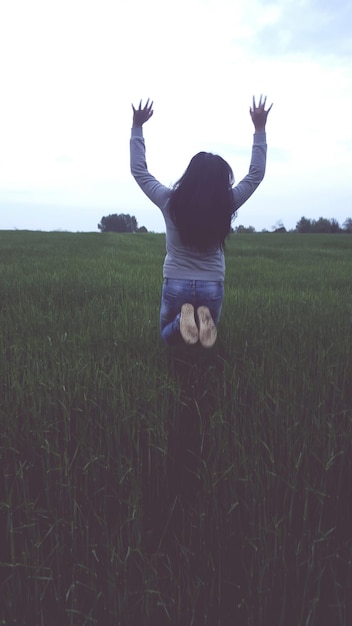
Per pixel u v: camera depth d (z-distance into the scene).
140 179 2.96
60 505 2.07
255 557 1.81
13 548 1.73
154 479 2.37
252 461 2.23
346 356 3.66
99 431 2.59
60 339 4.02
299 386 3.09
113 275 9.05
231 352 3.86
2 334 4.29
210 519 2.00
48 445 2.27
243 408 2.87
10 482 2.30
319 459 2.23
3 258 13.45
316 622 1.62
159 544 1.90
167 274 3.04
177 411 2.84
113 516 2.11
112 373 3.20
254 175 2.91
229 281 9.04
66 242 25.61
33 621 1.64
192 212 2.69
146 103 2.89
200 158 2.70
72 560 1.81
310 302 6.14
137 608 1.67
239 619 1.67
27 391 2.90
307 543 1.89
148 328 4.44
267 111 2.89
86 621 1.59
